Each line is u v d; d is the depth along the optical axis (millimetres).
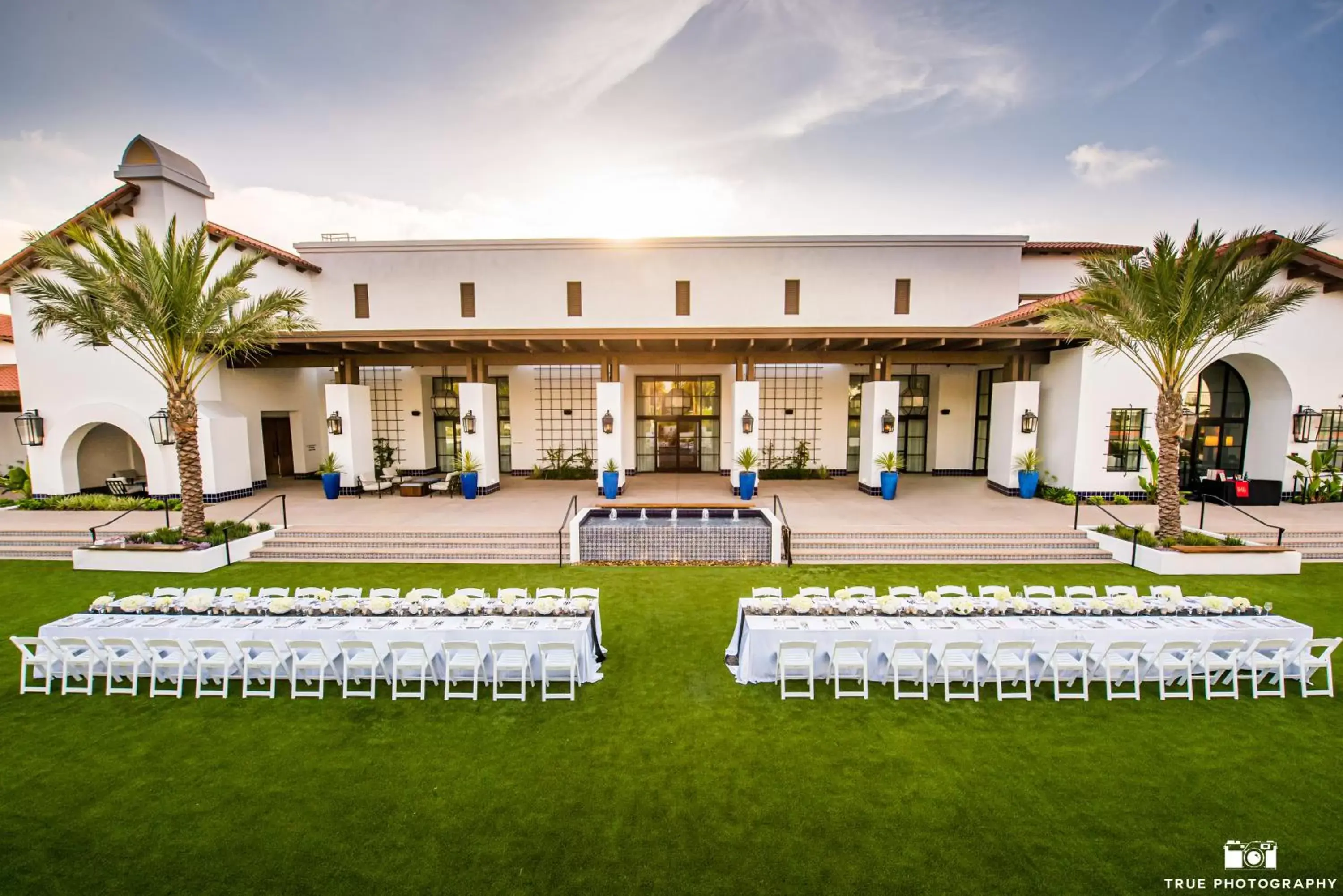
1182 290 9930
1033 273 20938
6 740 5527
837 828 4344
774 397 20172
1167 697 6301
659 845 4180
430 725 5812
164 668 6793
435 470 21094
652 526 11758
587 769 5074
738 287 19734
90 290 10141
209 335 11961
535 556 11602
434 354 16609
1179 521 11094
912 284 19656
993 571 10758
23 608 9039
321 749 5395
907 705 6168
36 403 15492
